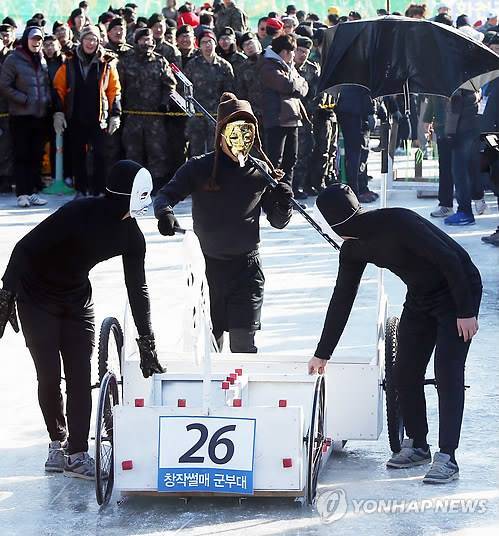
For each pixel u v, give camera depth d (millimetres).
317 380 8594
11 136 23422
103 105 23078
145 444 8297
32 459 9617
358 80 11141
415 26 10891
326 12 35125
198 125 23250
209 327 8180
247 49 23031
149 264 17609
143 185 8492
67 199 24188
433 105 23031
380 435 10227
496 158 13633
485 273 16953
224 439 8211
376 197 24125
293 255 18469
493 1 35531
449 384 8820
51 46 23500
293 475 8211
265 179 10078
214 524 8070
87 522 8180
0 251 18609
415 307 8992
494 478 8969
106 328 9141
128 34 26984
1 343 13438
